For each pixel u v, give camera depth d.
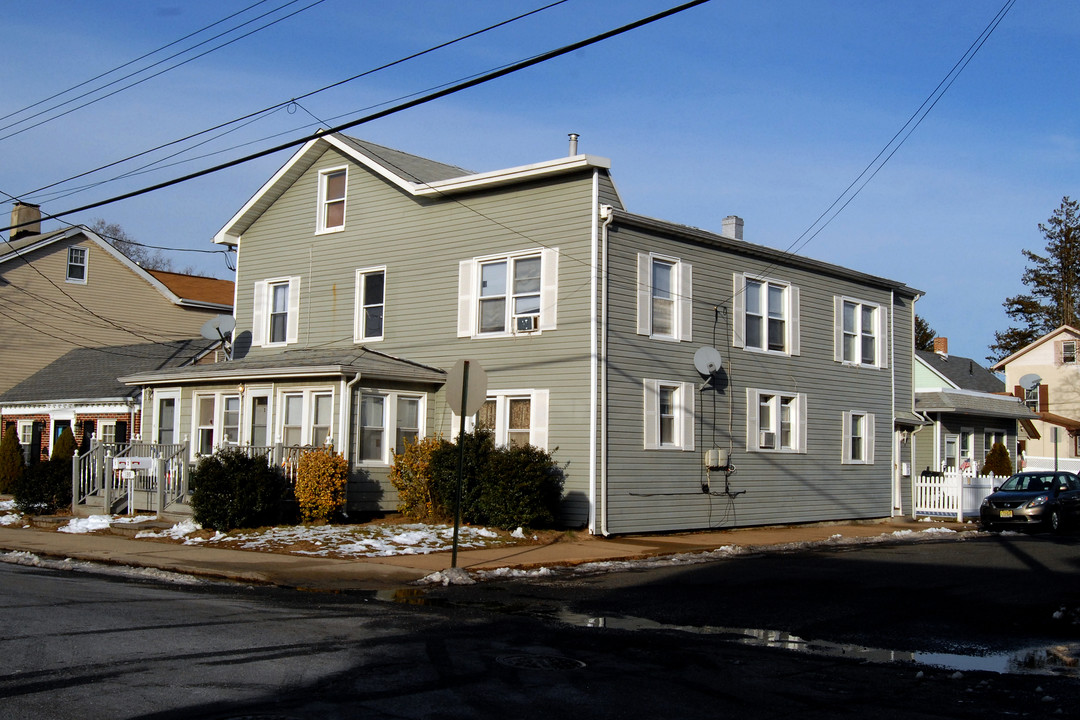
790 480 25.44
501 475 19.86
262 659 8.49
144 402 25.89
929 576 15.42
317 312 25.78
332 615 10.99
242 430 23.22
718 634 10.48
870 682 8.42
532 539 19.34
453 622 10.69
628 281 21.58
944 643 10.28
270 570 14.91
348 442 21.25
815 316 26.73
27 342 37.09
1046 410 52.72
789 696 7.80
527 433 21.83
